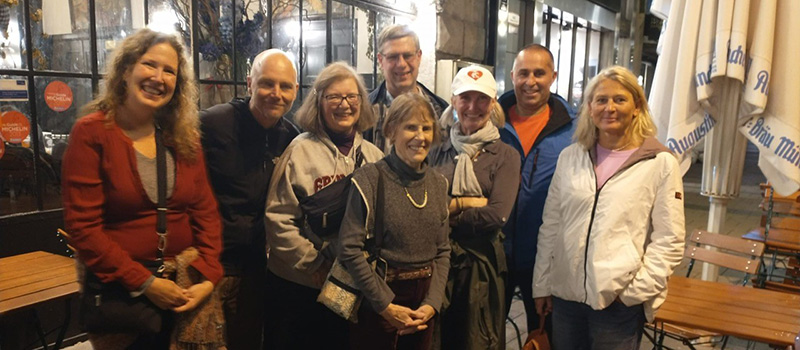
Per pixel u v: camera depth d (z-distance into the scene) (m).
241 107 2.39
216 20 3.81
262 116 2.41
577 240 2.38
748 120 3.28
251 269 2.48
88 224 1.77
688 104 3.33
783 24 3.10
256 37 4.05
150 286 1.85
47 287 2.40
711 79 3.27
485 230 2.44
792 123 3.09
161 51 1.86
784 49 3.10
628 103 2.33
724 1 3.13
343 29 4.59
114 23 3.48
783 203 4.75
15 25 3.13
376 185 2.19
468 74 2.59
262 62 2.35
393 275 2.20
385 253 2.19
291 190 2.33
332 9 4.49
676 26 3.44
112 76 1.85
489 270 2.50
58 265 2.73
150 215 1.90
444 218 2.31
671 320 2.54
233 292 2.40
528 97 2.96
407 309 2.18
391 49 3.17
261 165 2.43
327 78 2.37
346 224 2.17
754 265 3.31
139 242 1.88
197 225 2.07
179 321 1.99
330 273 2.22
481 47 5.99
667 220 2.25
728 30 3.14
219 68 3.87
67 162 1.77
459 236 2.51
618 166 2.37
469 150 2.56
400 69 3.18
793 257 4.09
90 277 1.83
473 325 2.47
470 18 5.75
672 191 2.25
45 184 3.29
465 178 2.50
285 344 2.48
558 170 2.59
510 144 2.99
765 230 4.22
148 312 1.86
